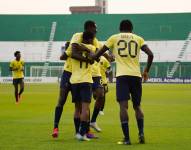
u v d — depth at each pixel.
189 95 76.00
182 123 32.28
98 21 183.88
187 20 181.00
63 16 185.38
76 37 23.77
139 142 22.38
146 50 22.31
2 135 25.23
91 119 27.38
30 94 78.94
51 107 49.22
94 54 23.12
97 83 27.67
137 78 22.22
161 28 180.38
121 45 22.34
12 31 181.75
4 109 46.38
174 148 20.67
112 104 54.16
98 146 21.23
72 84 23.77
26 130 27.70
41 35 181.00
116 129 28.73
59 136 25.05
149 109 46.44
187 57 172.00
